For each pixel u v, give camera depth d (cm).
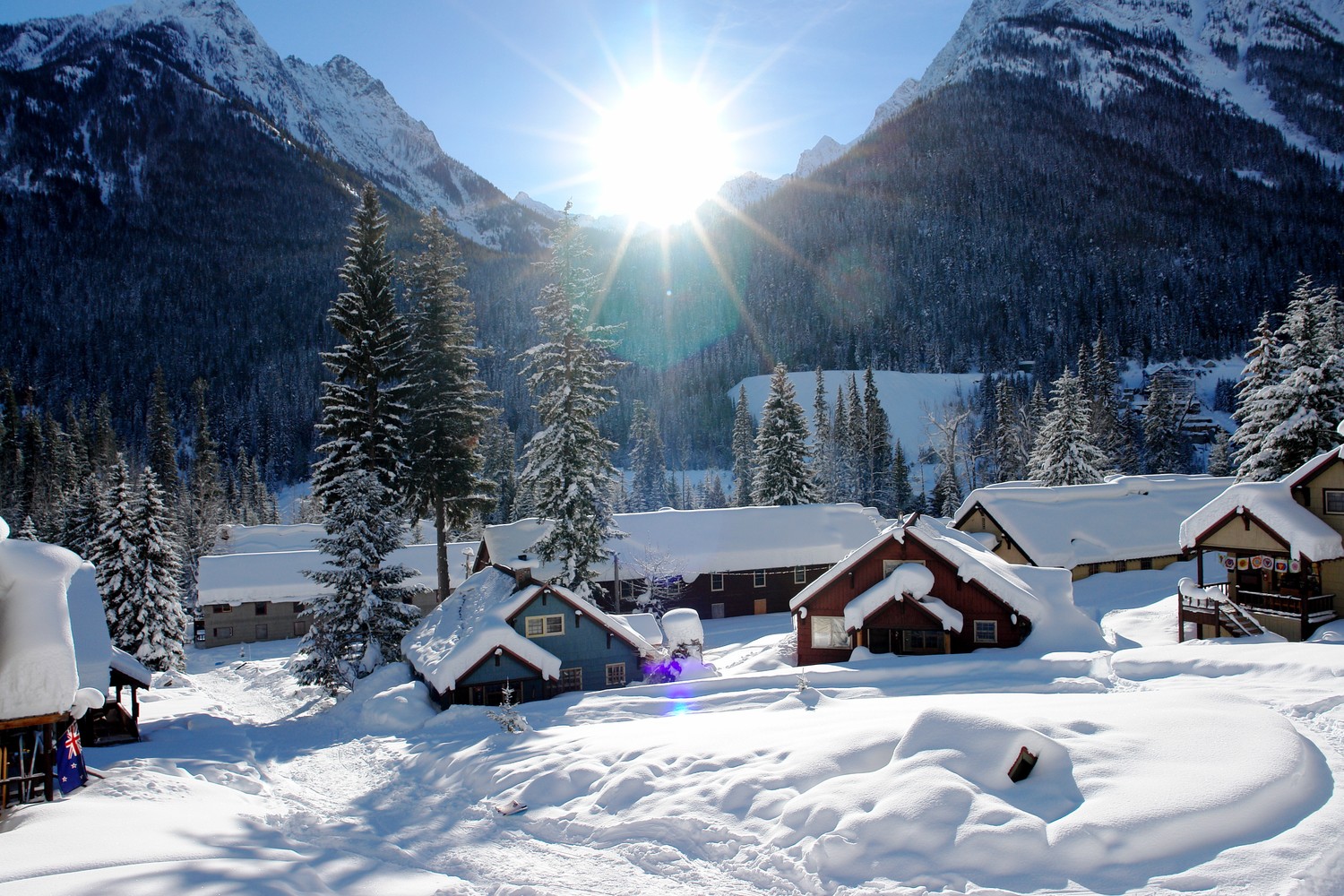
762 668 3005
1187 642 2688
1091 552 4181
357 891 1092
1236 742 1254
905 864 1035
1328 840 1009
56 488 8612
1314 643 2367
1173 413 8094
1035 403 8106
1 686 1424
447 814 1532
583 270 3919
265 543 6681
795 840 1152
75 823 1309
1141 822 1044
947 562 2941
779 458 6056
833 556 4906
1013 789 1167
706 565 4744
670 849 1207
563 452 3725
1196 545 3050
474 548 5841
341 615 3122
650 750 1606
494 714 2327
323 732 2567
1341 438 3809
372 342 3978
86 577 2269
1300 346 3972
